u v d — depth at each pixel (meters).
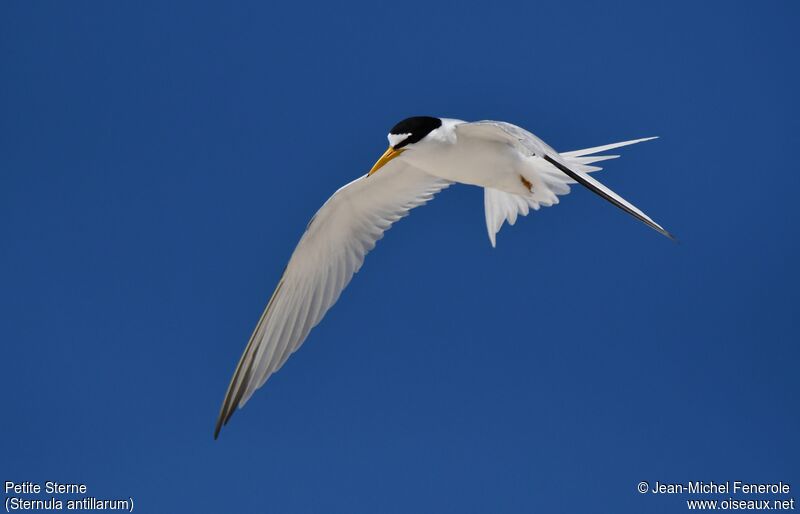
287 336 11.28
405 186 11.03
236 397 11.02
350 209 11.05
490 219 11.33
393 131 10.07
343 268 11.27
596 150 10.96
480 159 10.15
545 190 10.43
